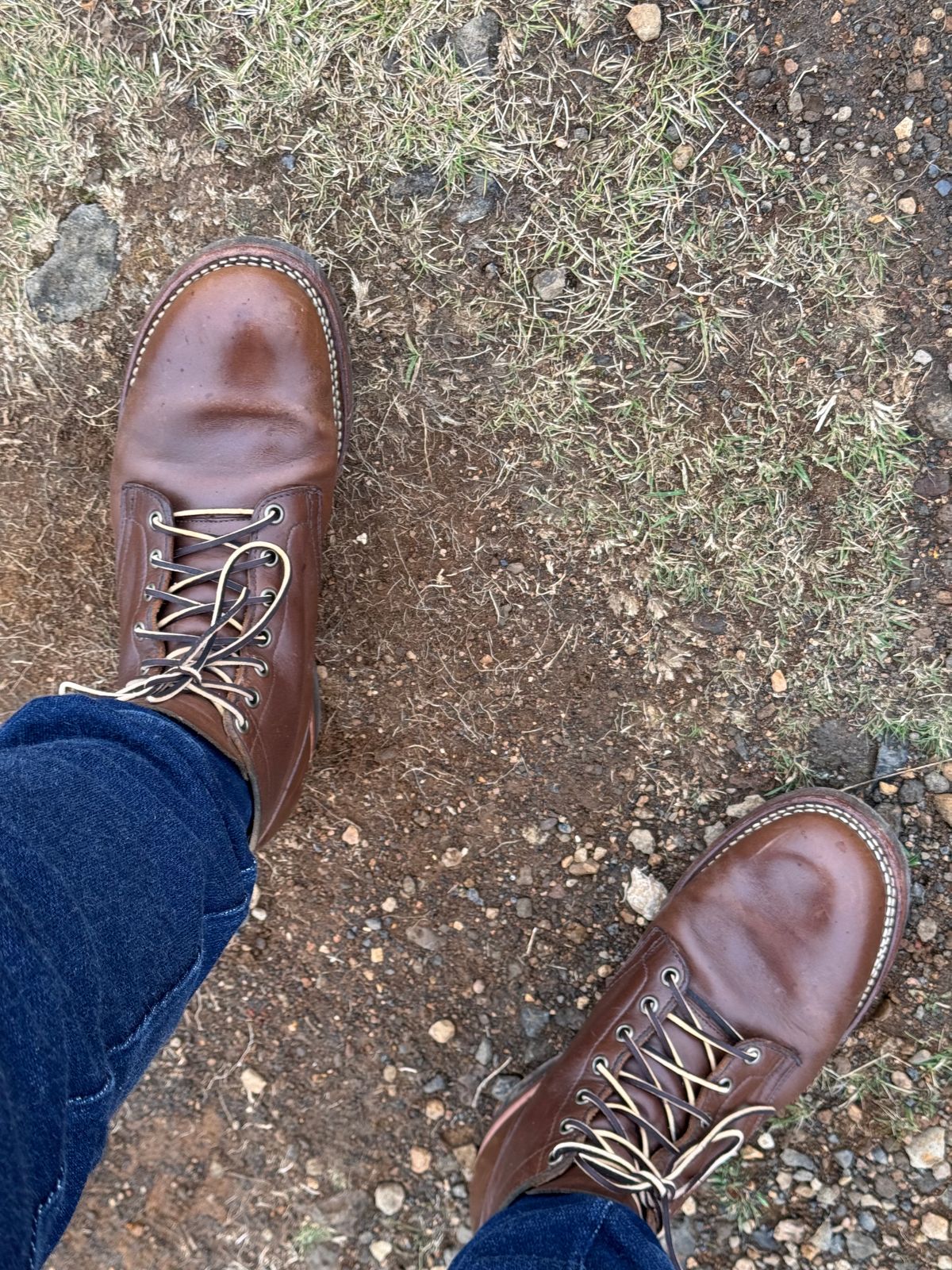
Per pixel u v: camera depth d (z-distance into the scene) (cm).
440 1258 117
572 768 115
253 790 97
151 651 101
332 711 116
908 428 107
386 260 107
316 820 118
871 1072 113
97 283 108
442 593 113
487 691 114
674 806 114
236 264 103
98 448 112
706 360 108
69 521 113
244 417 104
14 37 104
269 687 101
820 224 105
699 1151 105
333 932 118
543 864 116
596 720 114
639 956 112
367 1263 118
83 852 69
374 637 114
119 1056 69
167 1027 77
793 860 109
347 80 104
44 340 109
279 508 104
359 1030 119
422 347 109
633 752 114
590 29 103
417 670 115
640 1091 109
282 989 119
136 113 105
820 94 103
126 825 75
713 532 110
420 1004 118
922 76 102
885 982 112
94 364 110
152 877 74
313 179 106
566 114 104
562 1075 109
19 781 69
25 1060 55
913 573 109
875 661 111
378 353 109
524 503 111
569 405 109
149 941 72
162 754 84
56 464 112
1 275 108
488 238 107
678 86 103
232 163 106
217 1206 120
